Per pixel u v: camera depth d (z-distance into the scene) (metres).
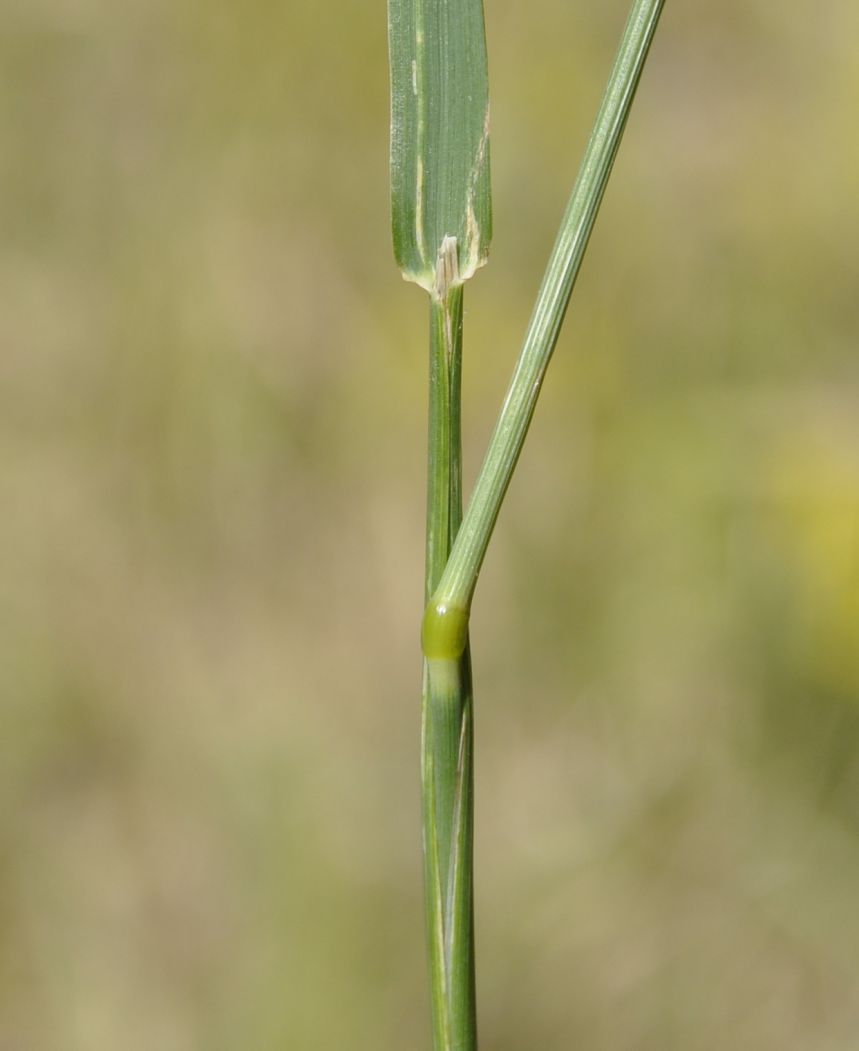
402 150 0.27
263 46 0.74
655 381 0.69
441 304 0.27
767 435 0.66
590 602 0.68
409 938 0.60
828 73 0.69
